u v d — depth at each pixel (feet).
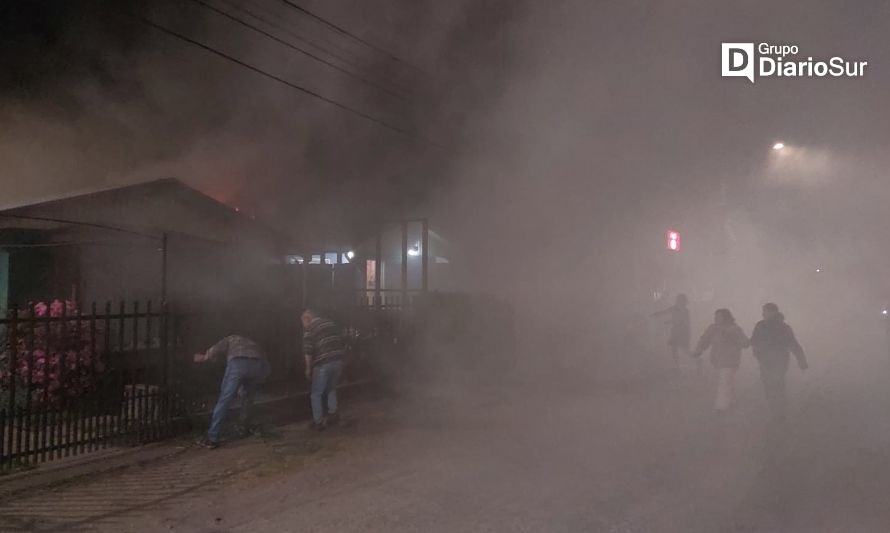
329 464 24.14
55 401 23.67
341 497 20.52
